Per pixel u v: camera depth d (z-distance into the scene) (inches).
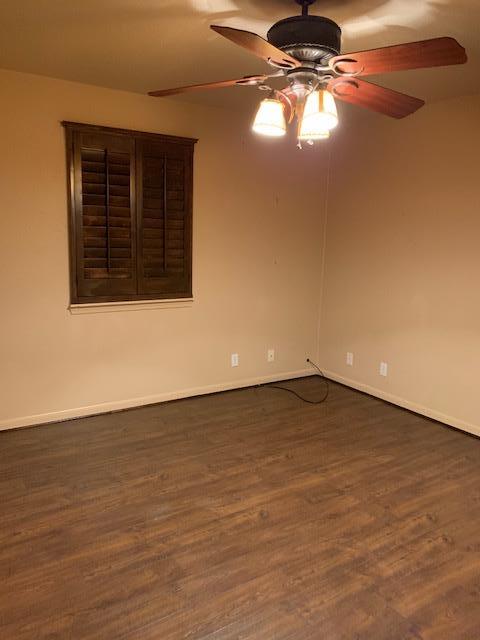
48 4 81.8
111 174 135.3
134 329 147.9
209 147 150.4
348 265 172.4
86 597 75.0
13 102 121.3
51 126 126.4
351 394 169.5
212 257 157.8
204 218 153.8
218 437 132.6
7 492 103.3
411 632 69.6
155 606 73.6
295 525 94.0
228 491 105.6
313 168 173.9
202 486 107.4
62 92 126.2
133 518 95.3
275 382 181.0
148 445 126.8
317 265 182.4
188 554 85.4
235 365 170.6
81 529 91.6
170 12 84.3
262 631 69.3
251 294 168.9
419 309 148.2
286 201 169.9
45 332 134.3
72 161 129.6
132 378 150.3
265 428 139.3
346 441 131.6
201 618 71.5
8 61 112.4
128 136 135.8
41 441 127.6
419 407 150.9
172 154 143.7
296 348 184.2
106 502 100.5
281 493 105.1
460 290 136.1
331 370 184.4
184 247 151.2
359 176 164.2
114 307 142.8
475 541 90.2
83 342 140.2
